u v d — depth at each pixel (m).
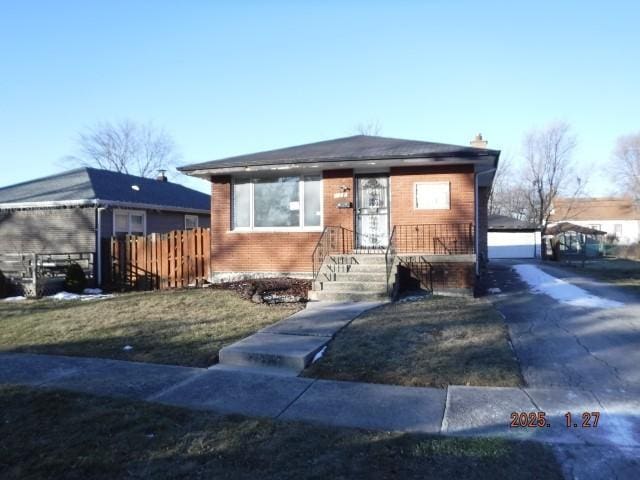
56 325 9.27
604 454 3.79
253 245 13.90
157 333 8.23
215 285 13.53
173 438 4.25
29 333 8.72
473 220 12.22
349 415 4.67
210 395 5.33
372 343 7.07
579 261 30.73
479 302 10.39
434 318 8.61
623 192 56.78
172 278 15.13
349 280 11.37
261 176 13.96
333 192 13.23
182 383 5.77
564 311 9.37
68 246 16.69
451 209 12.34
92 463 3.82
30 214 17.27
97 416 4.76
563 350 6.70
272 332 7.73
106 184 19.31
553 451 3.85
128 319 9.49
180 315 9.67
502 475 3.49
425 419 4.53
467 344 6.91
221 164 13.27
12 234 17.52
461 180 12.32
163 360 6.76
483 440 4.05
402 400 5.02
